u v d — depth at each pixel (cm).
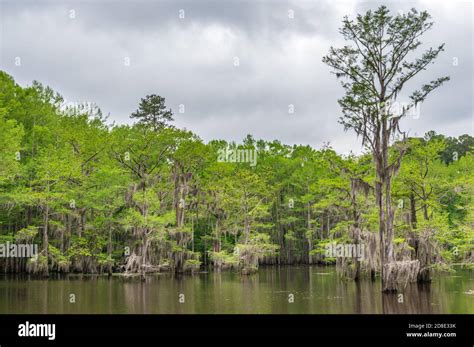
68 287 3866
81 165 5228
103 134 5319
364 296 3241
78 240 5031
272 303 2975
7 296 3275
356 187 3631
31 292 3506
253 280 4628
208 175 6347
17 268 5219
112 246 5644
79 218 5216
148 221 4712
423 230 3878
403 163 4144
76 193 5134
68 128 5509
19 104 5356
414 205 4109
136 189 4978
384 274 3400
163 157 5531
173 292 3566
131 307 2827
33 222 5291
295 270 6256
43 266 4706
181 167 5447
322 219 7219
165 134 5206
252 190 6284
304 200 7275
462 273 5056
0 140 3997
